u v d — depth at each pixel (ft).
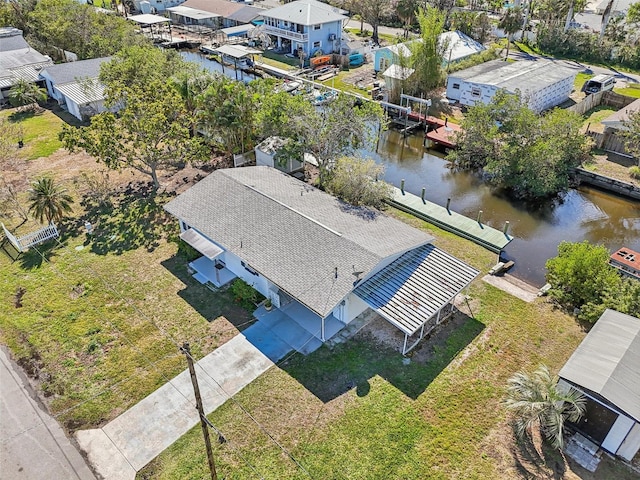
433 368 60.18
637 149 106.83
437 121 132.67
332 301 59.72
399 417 54.03
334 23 189.78
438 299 62.49
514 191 104.32
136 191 99.60
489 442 51.55
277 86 145.69
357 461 49.73
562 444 48.78
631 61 171.63
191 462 49.78
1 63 154.40
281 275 64.23
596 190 104.63
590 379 49.90
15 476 48.85
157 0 259.19
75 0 201.46
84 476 48.75
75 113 137.18
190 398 56.49
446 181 109.70
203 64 188.96
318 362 60.90
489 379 58.70
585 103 134.72
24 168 109.50
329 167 96.68
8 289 73.51
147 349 62.95
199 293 72.38
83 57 168.86
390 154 124.77
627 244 87.61
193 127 117.70
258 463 49.57
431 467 49.16
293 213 73.41
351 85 160.15
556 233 90.63
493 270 77.61
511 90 128.57
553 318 67.92
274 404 55.62
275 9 200.85
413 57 142.31
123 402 56.24
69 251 81.92
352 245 66.23
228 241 71.31
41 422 54.08
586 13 226.38
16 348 63.31
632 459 49.73
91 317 68.08
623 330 56.39
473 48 175.11
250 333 65.16
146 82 117.91
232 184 82.02
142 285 73.97
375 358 61.52
